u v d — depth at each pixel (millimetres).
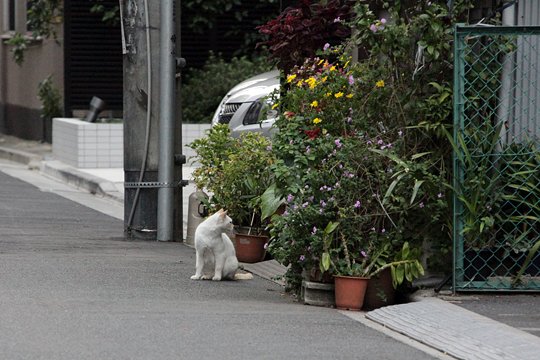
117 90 29891
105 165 26219
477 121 11391
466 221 11305
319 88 12594
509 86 11500
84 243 15680
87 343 9062
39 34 31188
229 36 29781
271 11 29781
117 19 29438
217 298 11633
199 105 27625
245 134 15547
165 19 16469
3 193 22656
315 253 11398
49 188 24219
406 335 9875
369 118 11969
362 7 12008
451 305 10875
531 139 11531
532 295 11477
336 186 11438
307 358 8805
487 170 11359
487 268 11500
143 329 9680
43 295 11234
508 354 8977
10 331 9398
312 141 11961
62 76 31469
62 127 27797
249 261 14320
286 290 12250
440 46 11508
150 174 16516
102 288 11875
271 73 20703
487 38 11523
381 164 11641
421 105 11555
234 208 14461
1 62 38719
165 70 16453
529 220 11461
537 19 12102
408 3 12156
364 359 8867
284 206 13367
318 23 16703
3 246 14922
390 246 11445
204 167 15258
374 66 12234
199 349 8977
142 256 14516
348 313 11094
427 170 11500
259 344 9258
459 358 8992
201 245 12711
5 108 38438
